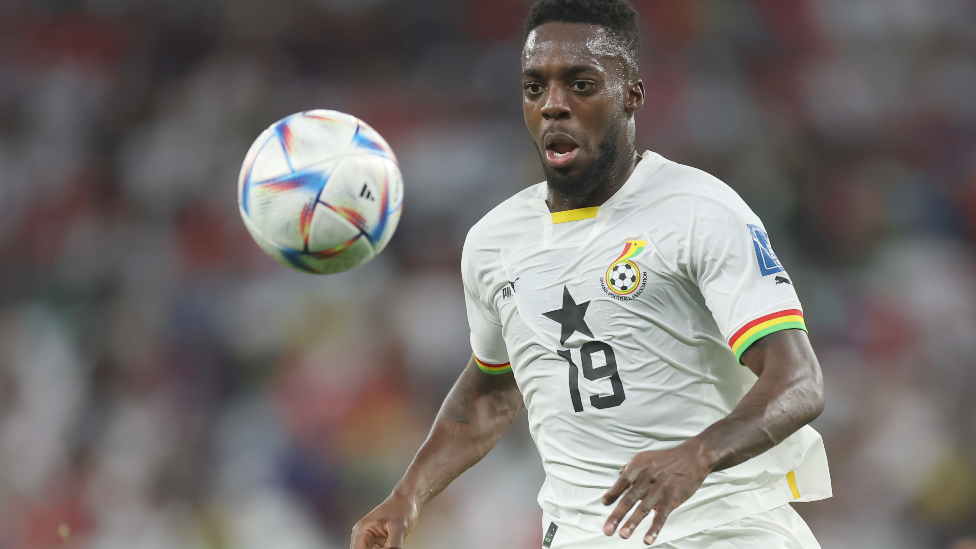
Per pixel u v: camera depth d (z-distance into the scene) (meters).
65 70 58.84
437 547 34.34
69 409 43.12
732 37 55.41
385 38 59.38
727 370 12.80
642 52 54.19
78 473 40.62
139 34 59.91
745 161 50.47
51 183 54.44
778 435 10.95
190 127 55.66
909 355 40.19
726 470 12.51
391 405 40.06
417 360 41.84
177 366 43.69
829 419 36.72
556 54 12.64
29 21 60.19
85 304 48.53
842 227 47.84
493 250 13.65
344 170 13.09
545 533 13.64
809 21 56.22
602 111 12.69
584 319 12.69
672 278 12.41
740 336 11.84
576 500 12.98
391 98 56.38
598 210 12.95
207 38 59.75
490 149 52.28
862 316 42.66
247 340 43.75
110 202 53.56
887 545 34.28
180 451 40.06
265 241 13.29
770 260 12.16
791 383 11.25
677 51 54.50
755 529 12.55
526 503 34.72
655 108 52.22
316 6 59.66
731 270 12.05
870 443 36.03
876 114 53.72
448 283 45.38
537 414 13.34
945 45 56.56
